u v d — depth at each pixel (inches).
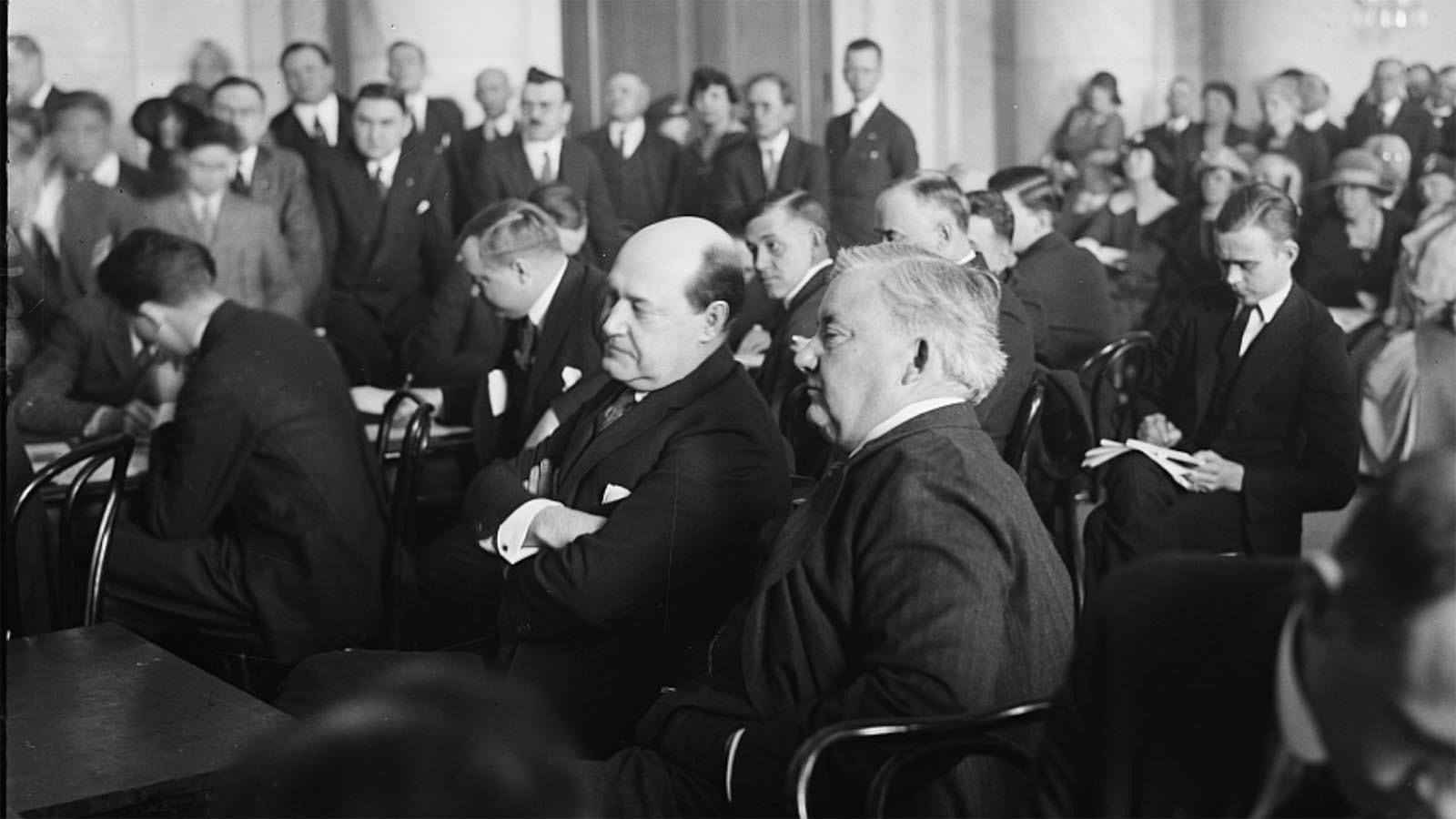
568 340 142.3
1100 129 229.6
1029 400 129.3
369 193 209.0
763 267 151.9
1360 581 44.7
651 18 240.4
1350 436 148.3
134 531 136.5
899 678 70.7
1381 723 44.8
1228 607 52.8
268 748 28.1
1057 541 143.9
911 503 73.6
